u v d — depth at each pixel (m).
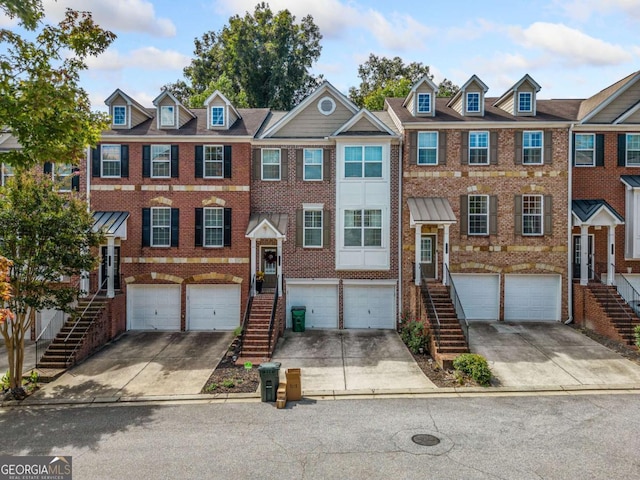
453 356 16.45
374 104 41.72
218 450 10.52
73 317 18.14
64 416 12.80
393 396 13.95
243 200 21.98
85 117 15.04
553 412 12.55
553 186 21.64
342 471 9.54
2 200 14.59
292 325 21.81
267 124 24.47
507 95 22.94
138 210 21.97
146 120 23.64
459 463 9.83
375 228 22.19
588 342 18.67
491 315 22.05
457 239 21.77
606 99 21.83
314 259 22.33
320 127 22.81
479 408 12.91
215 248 21.92
